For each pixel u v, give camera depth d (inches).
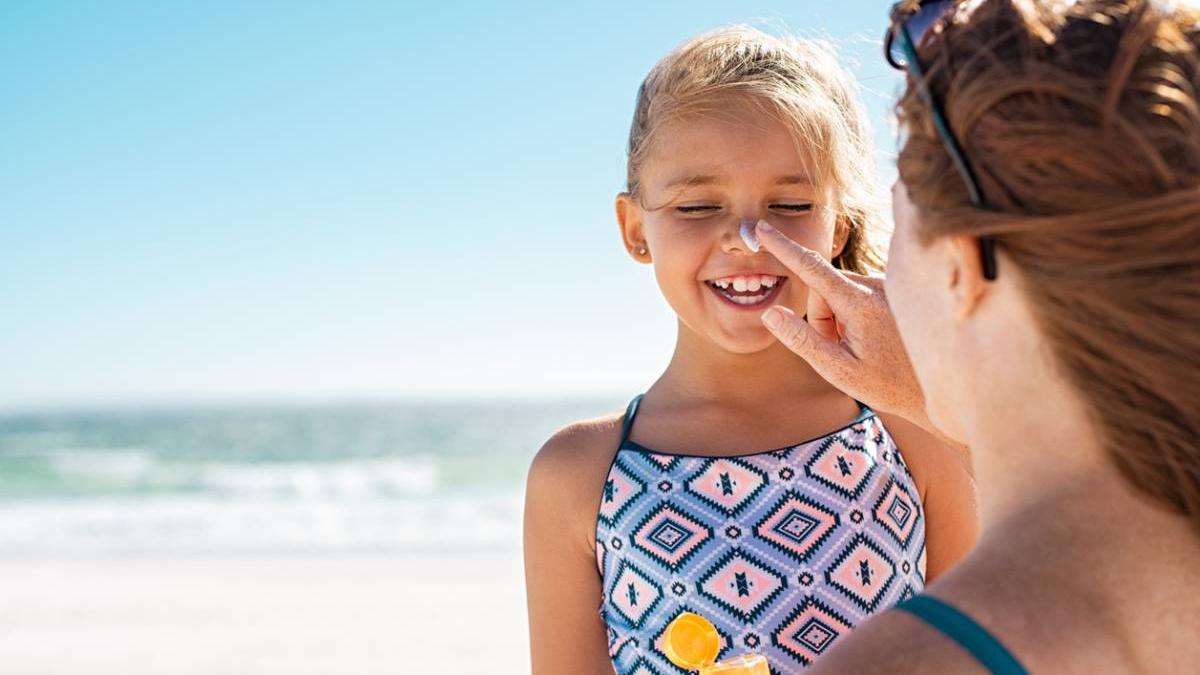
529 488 83.7
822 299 67.4
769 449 78.6
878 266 86.7
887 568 75.8
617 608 77.9
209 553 631.8
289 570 563.5
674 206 78.4
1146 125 33.0
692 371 82.1
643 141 82.4
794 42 83.6
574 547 81.0
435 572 545.3
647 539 76.9
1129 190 32.9
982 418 37.3
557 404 2903.5
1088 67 34.1
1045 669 32.7
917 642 33.3
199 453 1406.3
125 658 394.0
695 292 78.2
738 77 77.7
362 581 526.9
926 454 81.6
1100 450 34.8
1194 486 33.6
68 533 742.5
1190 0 35.6
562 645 80.6
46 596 511.8
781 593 73.9
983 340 36.6
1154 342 32.8
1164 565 34.4
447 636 416.2
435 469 1139.3
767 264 75.5
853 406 81.9
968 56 36.6
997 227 34.5
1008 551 35.0
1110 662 33.3
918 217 38.1
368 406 3024.1
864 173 85.3
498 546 628.4
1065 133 33.5
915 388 63.1
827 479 77.0
